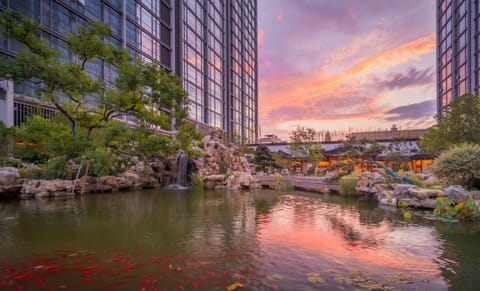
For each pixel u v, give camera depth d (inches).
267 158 1305.4
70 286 165.2
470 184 471.2
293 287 164.7
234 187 893.2
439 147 854.5
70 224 345.4
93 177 721.0
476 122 745.6
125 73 611.8
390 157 1185.4
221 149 1101.7
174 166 1021.2
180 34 1657.2
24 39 533.3
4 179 565.3
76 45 602.9
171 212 442.0
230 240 274.1
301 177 901.8
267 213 435.2
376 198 593.0
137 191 809.5
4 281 172.2
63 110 631.8
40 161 737.0
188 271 190.2
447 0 1936.5
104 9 1139.3
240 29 2714.1
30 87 833.5
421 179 679.7
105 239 275.0
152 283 169.6
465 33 1642.5
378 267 200.2
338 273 187.9
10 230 311.6
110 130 597.9
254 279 176.6
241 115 2696.9
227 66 2370.8
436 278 180.2
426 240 274.8
